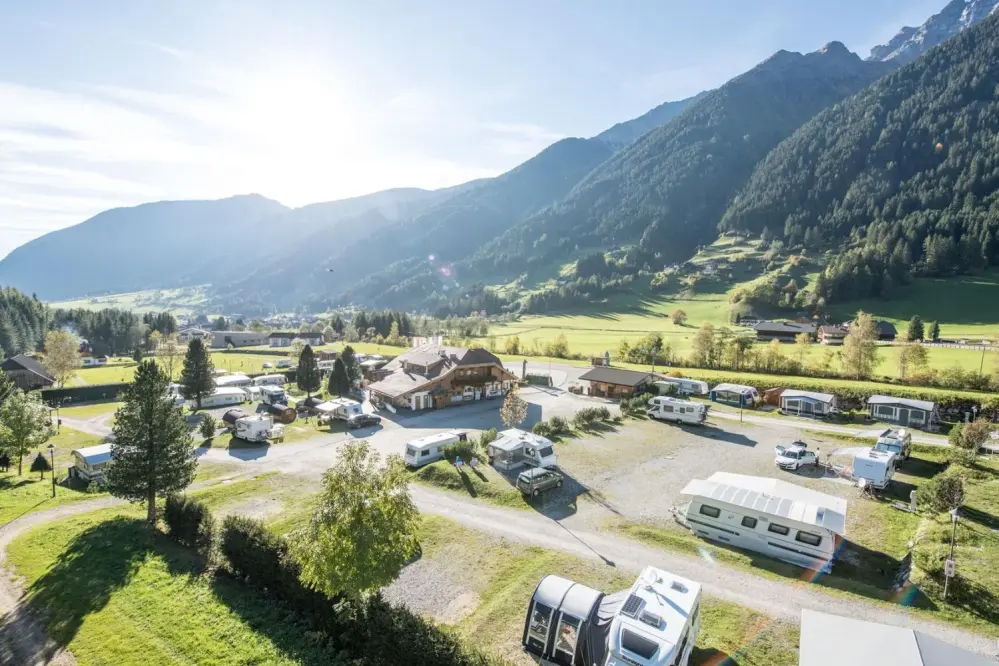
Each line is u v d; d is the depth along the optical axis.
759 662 18.05
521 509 32.97
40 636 20.95
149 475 30.22
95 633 20.86
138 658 19.31
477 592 23.45
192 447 32.69
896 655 13.90
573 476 38.84
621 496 35.06
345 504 19.03
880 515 31.52
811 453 41.47
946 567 21.22
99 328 173.62
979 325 134.12
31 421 43.50
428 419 60.75
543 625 18.48
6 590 24.31
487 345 124.12
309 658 18.86
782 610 21.36
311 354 77.81
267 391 73.00
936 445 45.97
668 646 15.62
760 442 48.12
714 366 87.62
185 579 24.50
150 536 29.28
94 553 27.06
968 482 34.00
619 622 16.66
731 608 21.42
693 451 45.22
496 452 40.72
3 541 29.16
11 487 39.16
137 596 23.19
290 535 21.47
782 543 26.45
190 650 19.58
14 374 86.44
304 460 45.62
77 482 41.25
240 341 172.50
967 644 18.73
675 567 25.25
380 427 57.44
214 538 26.45
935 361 82.56
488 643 19.50
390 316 178.75
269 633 20.38
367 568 18.58
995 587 21.20
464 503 34.16
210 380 73.12
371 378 84.12
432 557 26.67
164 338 141.88
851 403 61.25
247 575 24.19
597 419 54.94
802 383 67.31
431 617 20.73
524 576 24.33
